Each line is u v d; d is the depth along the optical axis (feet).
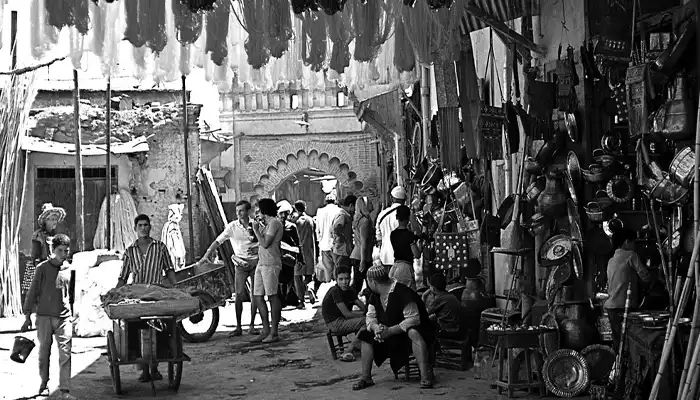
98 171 70.03
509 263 34.71
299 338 41.78
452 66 33.78
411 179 50.37
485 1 34.42
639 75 24.56
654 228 26.21
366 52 29.81
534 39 32.91
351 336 41.11
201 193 71.41
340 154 86.33
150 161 71.87
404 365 29.86
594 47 28.73
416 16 30.19
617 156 27.86
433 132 42.29
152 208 71.97
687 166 23.03
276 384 30.71
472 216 38.32
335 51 29.91
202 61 30.53
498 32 33.22
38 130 68.95
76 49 27.32
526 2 33.27
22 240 66.13
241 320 46.34
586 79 28.53
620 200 27.55
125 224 69.72
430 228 41.78
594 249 28.25
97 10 27.35
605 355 26.37
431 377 28.86
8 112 53.42
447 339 32.24
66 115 69.46
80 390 30.27
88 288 44.83
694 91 23.57
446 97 34.27
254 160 86.99
